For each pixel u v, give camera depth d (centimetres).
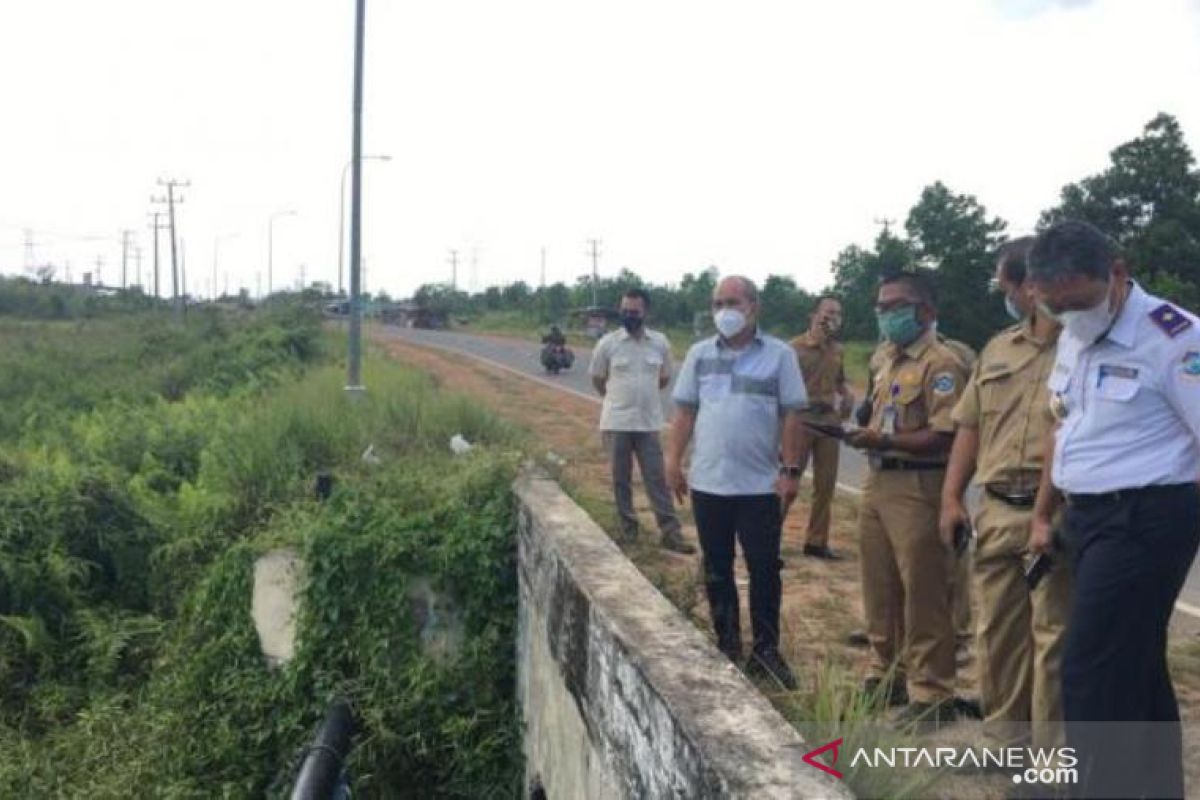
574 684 489
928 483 491
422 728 677
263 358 2928
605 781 427
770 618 550
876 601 518
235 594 779
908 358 505
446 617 706
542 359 3412
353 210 1634
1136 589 319
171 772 736
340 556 715
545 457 899
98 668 898
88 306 7012
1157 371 320
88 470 1115
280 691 718
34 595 953
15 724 875
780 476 559
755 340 562
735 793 288
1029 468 406
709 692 352
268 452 1048
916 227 3456
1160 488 319
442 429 1137
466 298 9562
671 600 564
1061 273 323
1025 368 411
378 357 2995
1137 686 319
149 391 2523
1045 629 376
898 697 508
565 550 535
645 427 841
